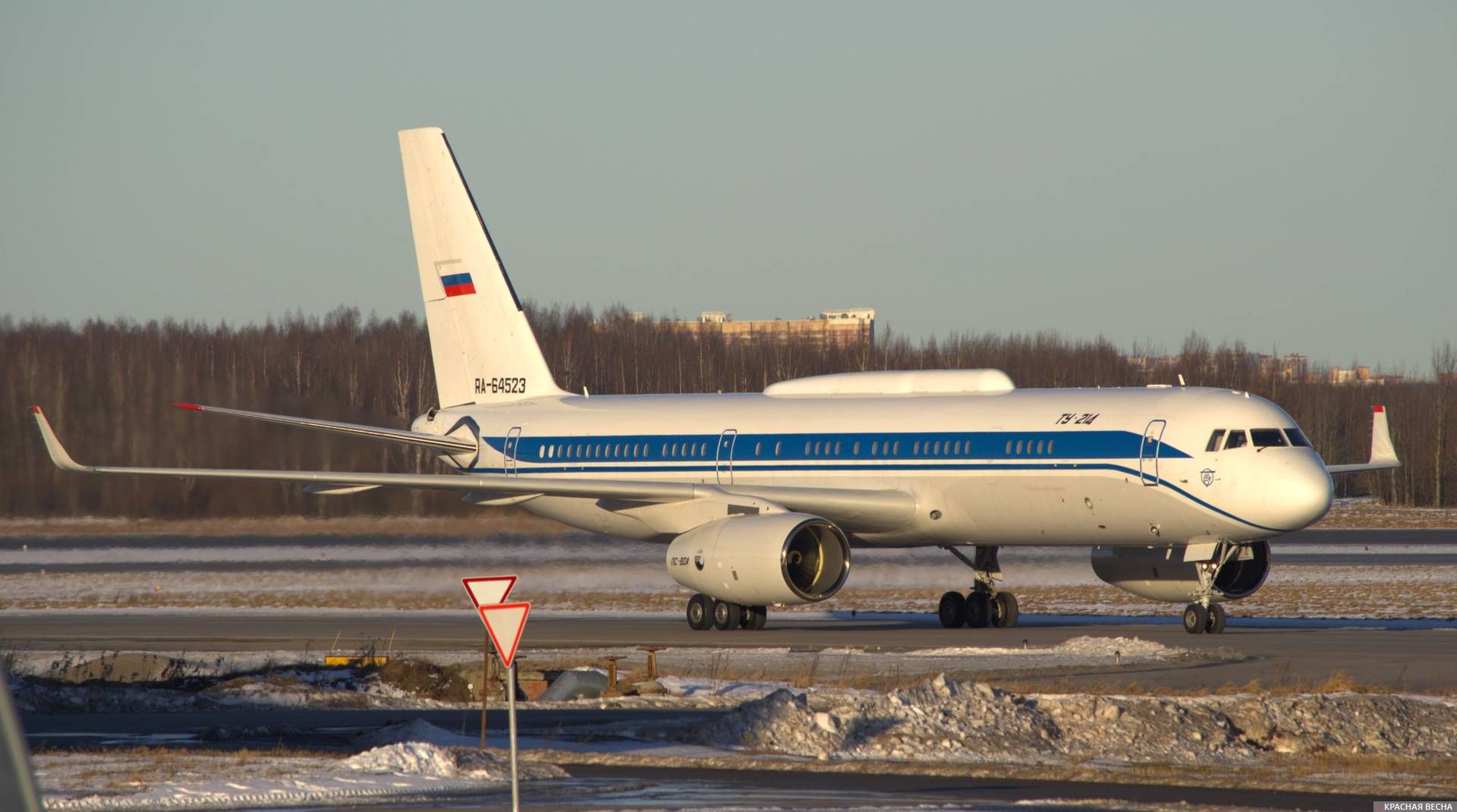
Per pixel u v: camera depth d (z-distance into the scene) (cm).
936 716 7775
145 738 7838
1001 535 13825
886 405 14450
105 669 10394
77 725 8362
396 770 6556
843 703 7938
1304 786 6500
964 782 6525
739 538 13125
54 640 12975
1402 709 8175
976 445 13638
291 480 13912
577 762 6988
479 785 6319
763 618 14150
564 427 16262
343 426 16125
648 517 14700
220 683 10244
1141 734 7725
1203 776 6719
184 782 6259
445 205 17475
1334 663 10556
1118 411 13200
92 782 6281
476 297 17350
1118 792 6359
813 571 13750
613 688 9619
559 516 16400
